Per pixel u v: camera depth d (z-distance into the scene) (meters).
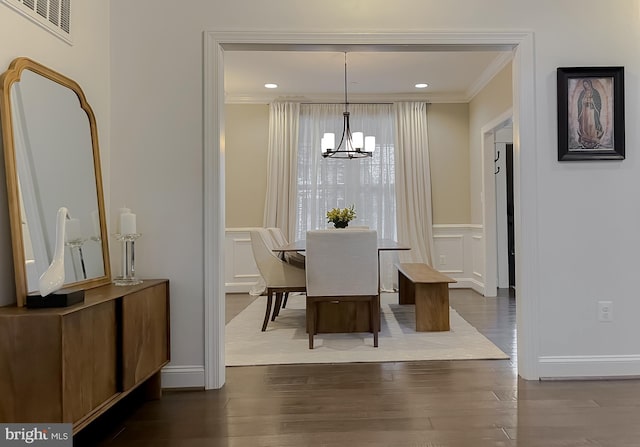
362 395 2.48
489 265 5.61
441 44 2.72
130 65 2.65
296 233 6.16
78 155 2.25
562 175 2.72
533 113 2.71
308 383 2.69
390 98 6.21
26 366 1.56
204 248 2.64
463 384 2.63
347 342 3.59
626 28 2.74
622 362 2.71
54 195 2.04
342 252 3.40
